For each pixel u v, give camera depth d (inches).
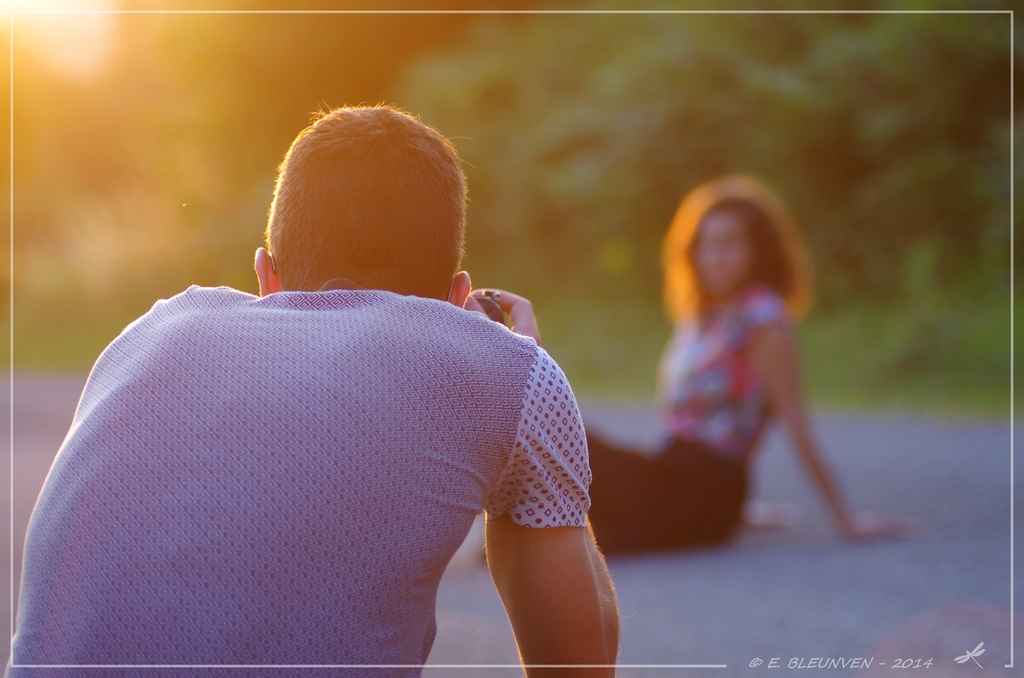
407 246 62.6
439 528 54.9
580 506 62.4
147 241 715.4
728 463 197.9
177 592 52.3
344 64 829.8
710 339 202.4
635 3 798.5
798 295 210.1
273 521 52.9
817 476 202.1
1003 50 594.9
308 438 54.0
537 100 776.9
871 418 403.5
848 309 584.4
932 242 581.0
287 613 52.2
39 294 797.9
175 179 548.4
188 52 798.5
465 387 56.9
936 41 613.9
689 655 127.6
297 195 63.3
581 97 754.8
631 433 385.1
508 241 737.6
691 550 197.3
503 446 57.9
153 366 57.4
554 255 716.7
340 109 69.6
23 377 659.4
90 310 772.0
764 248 203.9
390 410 55.0
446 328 58.8
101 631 52.3
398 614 54.1
